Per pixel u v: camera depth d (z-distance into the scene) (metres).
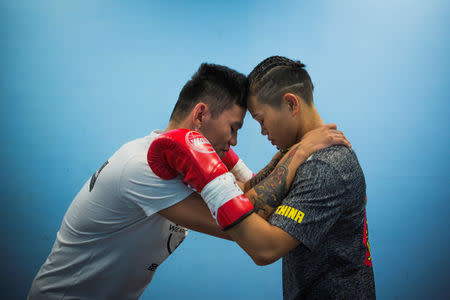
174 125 1.01
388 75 2.20
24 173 2.12
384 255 2.21
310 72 2.21
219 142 1.00
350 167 0.85
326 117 2.21
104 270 1.03
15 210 2.11
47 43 2.12
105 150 2.17
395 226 2.21
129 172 0.89
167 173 0.83
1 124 2.11
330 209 0.81
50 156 2.14
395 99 2.21
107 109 2.17
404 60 2.19
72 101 2.15
